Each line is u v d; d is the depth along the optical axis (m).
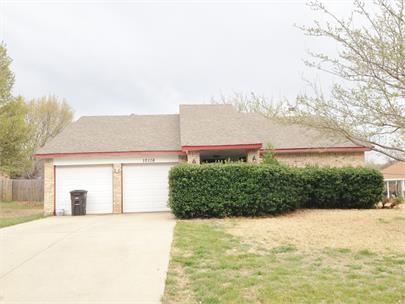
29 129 21.62
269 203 13.68
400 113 7.91
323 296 5.03
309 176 15.81
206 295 5.17
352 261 7.01
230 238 9.33
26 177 33.88
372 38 7.80
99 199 17.08
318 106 9.02
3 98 20.94
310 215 13.91
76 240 9.34
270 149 16.52
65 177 17.03
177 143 17.92
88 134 18.72
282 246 8.37
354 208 16.00
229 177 13.70
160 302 5.04
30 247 8.56
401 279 5.79
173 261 7.05
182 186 13.60
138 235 9.91
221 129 17.70
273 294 5.12
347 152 18.33
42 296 5.34
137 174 17.28
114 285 5.77
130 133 18.97
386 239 9.07
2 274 6.43
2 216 16.73
